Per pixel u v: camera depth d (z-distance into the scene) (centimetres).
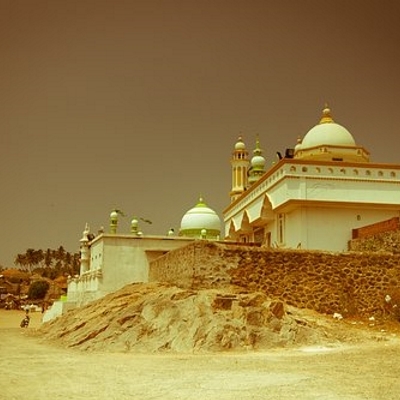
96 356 1722
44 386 1132
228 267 2370
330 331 1983
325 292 2394
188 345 1814
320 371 1259
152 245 3772
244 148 5734
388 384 1087
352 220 3459
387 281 2455
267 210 3772
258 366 1363
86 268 4416
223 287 2334
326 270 2439
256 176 5269
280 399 952
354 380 1134
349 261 2469
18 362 1570
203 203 5025
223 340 1791
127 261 3703
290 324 1912
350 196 3456
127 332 2027
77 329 2422
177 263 2641
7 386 1137
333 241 3391
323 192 3434
